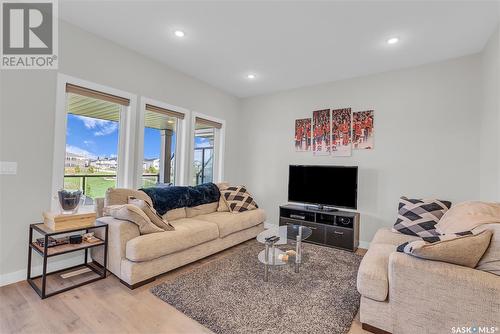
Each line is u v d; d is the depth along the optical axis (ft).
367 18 7.73
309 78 12.88
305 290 7.36
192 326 5.71
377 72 11.82
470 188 9.78
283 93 14.94
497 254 4.50
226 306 6.46
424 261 4.90
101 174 10.64
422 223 8.92
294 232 9.34
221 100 15.24
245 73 12.53
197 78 13.43
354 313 6.27
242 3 7.22
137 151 10.68
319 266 9.25
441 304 4.61
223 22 8.20
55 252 6.95
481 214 6.51
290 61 11.00
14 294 6.84
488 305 4.22
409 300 4.95
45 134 8.06
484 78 9.23
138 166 10.71
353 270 8.92
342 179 12.09
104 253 7.97
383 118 11.68
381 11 7.36
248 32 8.77
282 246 10.02
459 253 4.58
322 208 12.64
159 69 11.53
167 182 14.39
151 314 6.12
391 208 11.37
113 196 8.79
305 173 13.20
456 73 10.12
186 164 13.03
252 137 16.17
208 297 6.88
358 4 7.09
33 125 7.82
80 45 8.80
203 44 9.73
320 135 13.43
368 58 10.43
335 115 12.99
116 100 9.93
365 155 12.07
